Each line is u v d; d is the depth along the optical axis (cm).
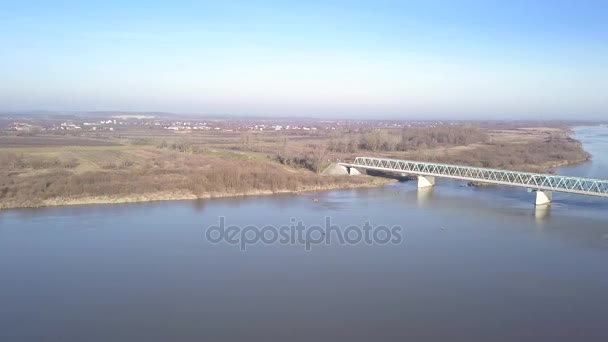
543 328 4866
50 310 5294
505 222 8906
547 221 9006
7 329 4900
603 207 10312
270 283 5981
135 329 4894
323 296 5612
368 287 5862
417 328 4878
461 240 7731
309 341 4644
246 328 4900
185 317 5131
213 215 9281
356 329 4862
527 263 6638
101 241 7569
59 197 10231
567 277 6138
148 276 6197
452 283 5966
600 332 4784
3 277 6153
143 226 8444
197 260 6775
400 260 6781
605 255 6950
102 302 5478
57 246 7325
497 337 4706
